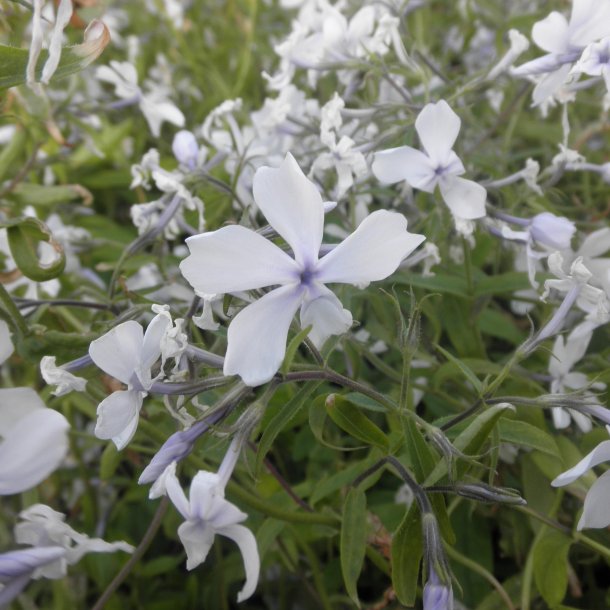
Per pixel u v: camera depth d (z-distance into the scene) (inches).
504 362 5.3
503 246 6.1
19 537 3.1
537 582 4.3
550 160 6.8
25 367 5.9
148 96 7.6
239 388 3.3
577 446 4.9
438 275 5.0
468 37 7.5
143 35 9.0
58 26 3.1
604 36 4.2
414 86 6.5
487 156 6.1
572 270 3.8
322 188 5.2
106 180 7.3
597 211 6.6
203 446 4.5
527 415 4.7
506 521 4.9
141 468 5.5
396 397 4.6
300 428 5.8
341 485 4.4
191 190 5.0
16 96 5.7
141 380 3.1
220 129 6.4
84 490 5.7
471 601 4.7
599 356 4.9
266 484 5.0
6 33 5.3
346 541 3.8
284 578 5.3
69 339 3.9
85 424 6.4
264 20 9.3
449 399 4.9
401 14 5.3
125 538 5.4
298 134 5.5
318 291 3.1
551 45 4.3
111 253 6.6
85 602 5.6
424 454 3.5
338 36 5.2
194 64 8.1
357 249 3.1
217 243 2.9
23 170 5.8
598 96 7.2
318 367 3.4
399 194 5.7
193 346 3.4
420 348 5.5
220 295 3.5
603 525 3.3
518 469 4.9
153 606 5.3
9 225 3.8
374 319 5.2
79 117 6.7
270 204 3.0
